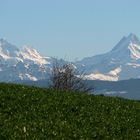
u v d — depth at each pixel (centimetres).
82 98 4481
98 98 4694
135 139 3519
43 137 3105
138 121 4038
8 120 3331
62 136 3219
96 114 3969
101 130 3538
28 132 3139
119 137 3481
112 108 4269
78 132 3372
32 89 4497
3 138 2942
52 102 4053
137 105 4756
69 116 3778
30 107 3800
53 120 3584
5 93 4059
